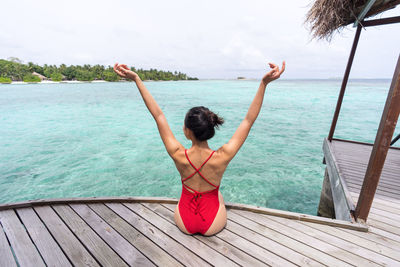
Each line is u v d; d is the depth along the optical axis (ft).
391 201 9.56
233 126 43.14
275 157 27.17
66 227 7.02
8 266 5.52
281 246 6.33
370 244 6.56
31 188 19.47
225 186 20.15
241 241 6.47
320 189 19.61
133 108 66.28
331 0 10.34
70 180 20.95
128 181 20.85
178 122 46.34
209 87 190.08
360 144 17.72
